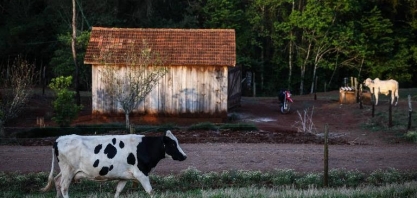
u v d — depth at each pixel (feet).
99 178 50.06
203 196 52.54
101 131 97.45
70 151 49.37
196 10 180.96
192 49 115.55
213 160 75.25
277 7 191.21
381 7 194.59
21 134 94.32
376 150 84.02
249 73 190.70
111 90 108.47
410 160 77.10
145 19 170.50
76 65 129.29
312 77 193.47
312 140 92.99
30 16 175.11
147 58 107.86
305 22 174.29
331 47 184.24
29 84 120.67
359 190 56.75
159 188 62.90
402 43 191.01
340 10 177.27
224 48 115.96
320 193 54.49
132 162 49.96
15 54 172.45
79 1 160.76
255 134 96.58
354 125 109.19
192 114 114.42
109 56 110.42
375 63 189.37
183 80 114.01
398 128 101.91
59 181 50.47
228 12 174.60
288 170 68.49
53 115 117.60
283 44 194.18
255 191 55.77
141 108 114.42
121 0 171.12
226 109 114.21
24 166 71.15
